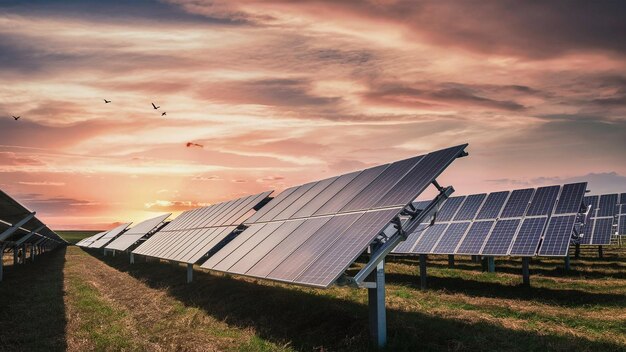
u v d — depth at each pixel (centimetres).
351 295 1702
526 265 1903
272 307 1509
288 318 1373
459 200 2575
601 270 2447
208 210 3312
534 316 1366
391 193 1180
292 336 1203
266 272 1227
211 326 1365
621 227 3291
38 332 1352
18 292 2180
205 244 2109
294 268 1127
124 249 3728
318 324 1274
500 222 2139
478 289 1873
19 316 1591
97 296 2041
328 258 1050
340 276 1002
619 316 1357
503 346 1060
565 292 1759
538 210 2072
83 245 7512
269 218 1894
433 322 1260
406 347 1027
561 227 1905
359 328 1171
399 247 2402
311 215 1500
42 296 2031
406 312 1412
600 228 3067
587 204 3353
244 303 1616
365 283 1034
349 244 1047
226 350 1116
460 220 2350
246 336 1225
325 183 1816
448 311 1431
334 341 1122
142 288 2278
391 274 2453
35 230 3575
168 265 3269
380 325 1040
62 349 1177
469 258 3403
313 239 1250
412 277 2306
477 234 2153
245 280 2208
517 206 2183
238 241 1831
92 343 1223
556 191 2109
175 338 1232
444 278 2217
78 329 1384
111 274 3123
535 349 1031
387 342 1062
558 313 1399
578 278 2189
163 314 1567
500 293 1770
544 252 1841
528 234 1955
